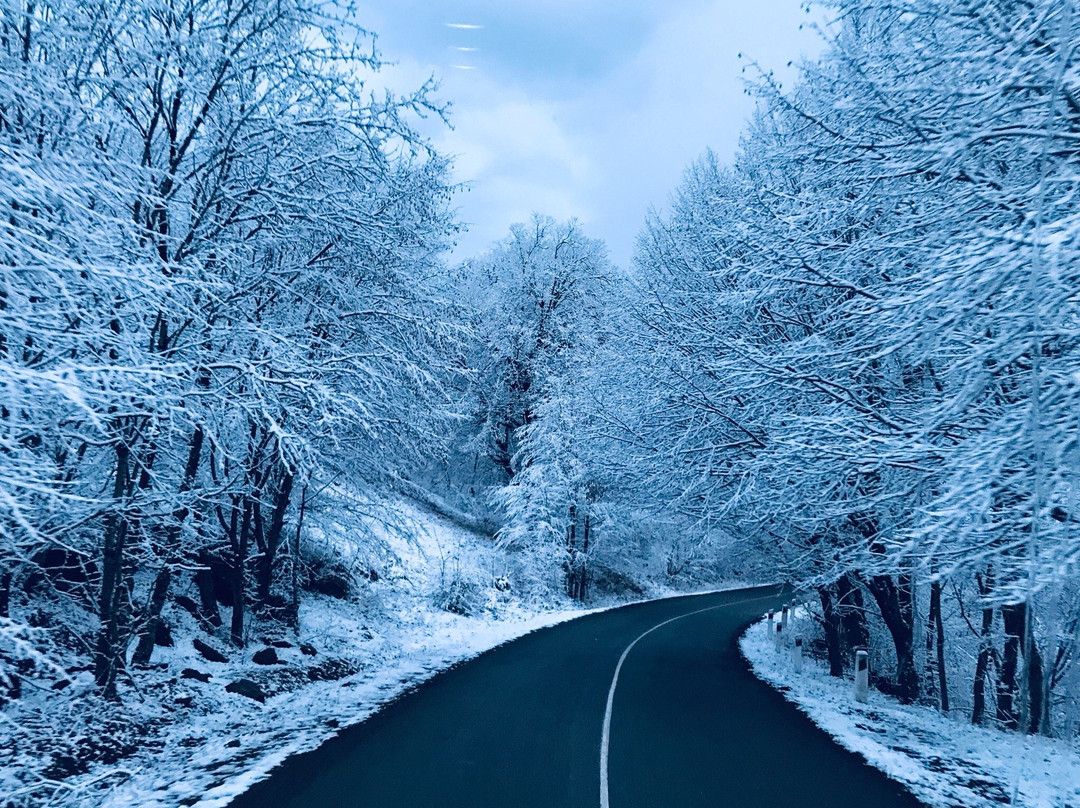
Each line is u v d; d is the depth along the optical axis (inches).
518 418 1234.6
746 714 347.6
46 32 247.8
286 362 317.7
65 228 198.1
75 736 244.7
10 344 224.1
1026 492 213.6
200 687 336.2
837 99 273.3
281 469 477.7
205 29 300.0
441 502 1258.0
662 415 445.1
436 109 363.3
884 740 307.4
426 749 261.7
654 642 646.5
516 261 1306.6
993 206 224.2
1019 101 206.8
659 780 234.7
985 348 200.8
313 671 428.5
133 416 263.7
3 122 231.6
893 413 293.3
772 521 423.5
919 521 234.1
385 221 398.9
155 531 333.7
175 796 205.9
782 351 337.1
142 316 269.4
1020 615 373.4
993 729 370.6
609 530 1109.1
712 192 498.0
